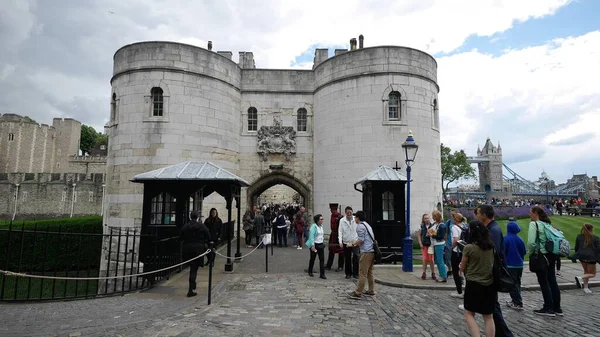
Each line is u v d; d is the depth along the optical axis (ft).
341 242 36.47
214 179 37.65
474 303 17.63
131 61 62.03
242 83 74.84
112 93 64.90
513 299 26.20
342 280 35.47
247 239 61.98
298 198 181.68
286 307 25.82
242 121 74.33
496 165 348.79
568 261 46.65
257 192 81.05
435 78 68.80
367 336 20.26
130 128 60.59
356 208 63.36
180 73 62.13
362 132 64.03
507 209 116.06
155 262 32.35
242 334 20.24
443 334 20.72
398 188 44.93
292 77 75.66
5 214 177.68
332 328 21.45
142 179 37.29
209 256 27.96
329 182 67.26
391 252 43.78
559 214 119.65
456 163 203.31
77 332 20.49
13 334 20.04
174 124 60.95
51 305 26.07
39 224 66.54
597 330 21.65
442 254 33.60
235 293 30.01
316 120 72.64
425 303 27.45
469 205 191.72
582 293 31.99
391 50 64.39
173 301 27.35
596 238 31.35
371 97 64.03
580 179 362.12
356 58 65.77
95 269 69.05
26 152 237.25
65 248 66.69
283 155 73.92
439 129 69.10
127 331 20.70
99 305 26.13
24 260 64.08
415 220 61.31
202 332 20.52
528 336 20.71
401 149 62.75
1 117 237.04
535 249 25.04
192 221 29.84
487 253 17.84
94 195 181.57
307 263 45.52
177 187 38.29
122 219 59.11
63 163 256.32
